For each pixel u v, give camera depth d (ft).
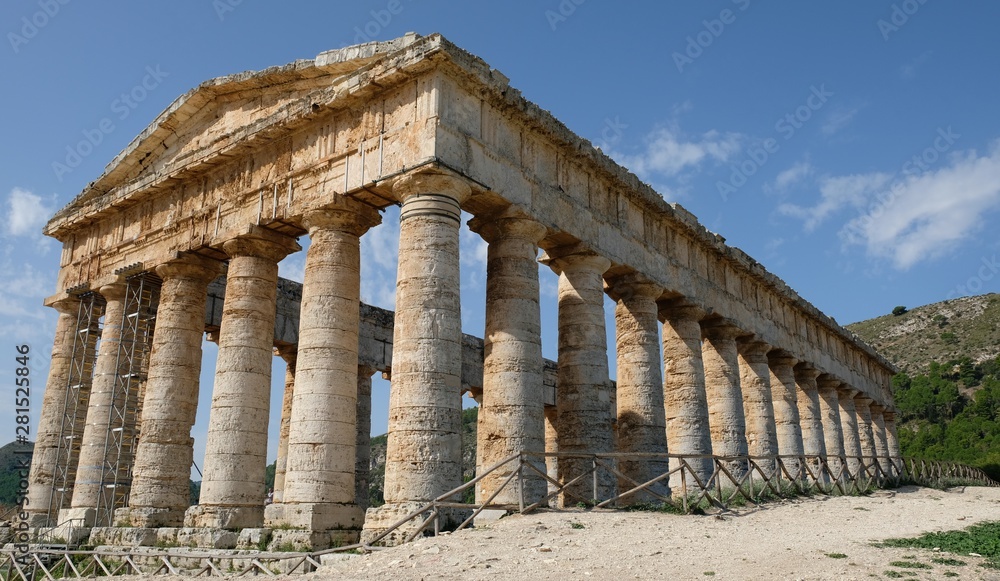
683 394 100.01
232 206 86.02
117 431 93.97
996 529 59.52
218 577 54.95
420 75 71.56
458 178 69.36
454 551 50.93
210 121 95.25
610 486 79.71
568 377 83.30
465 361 135.95
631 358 93.15
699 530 58.95
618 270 92.27
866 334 464.65
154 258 94.07
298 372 73.15
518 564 45.88
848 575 41.22
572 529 57.88
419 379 65.00
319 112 78.28
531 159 79.71
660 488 87.71
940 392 335.26
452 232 69.41
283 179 81.25
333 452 70.28
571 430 81.66
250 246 83.61
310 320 73.92
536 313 76.18
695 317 104.12
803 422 140.56
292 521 67.46
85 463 94.17
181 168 90.43
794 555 47.50
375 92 74.84
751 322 119.44
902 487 109.19
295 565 58.34
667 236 102.27
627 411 91.86
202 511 75.25
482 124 74.02
